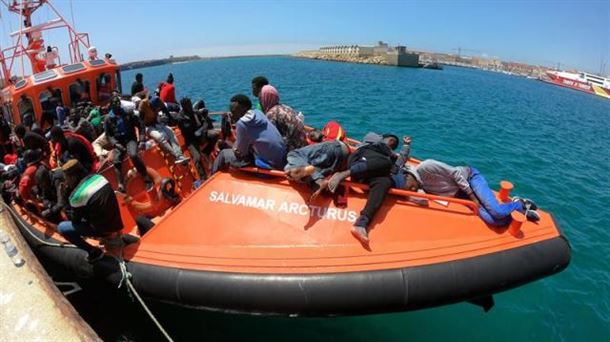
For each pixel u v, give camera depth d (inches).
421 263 144.7
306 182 163.6
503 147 565.9
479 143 579.5
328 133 210.1
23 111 308.5
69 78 319.9
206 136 256.5
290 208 163.2
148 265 157.8
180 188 235.3
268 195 167.6
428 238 152.0
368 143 165.0
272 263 148.7
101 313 202.7
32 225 211.2
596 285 242.2
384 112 808.3
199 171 248.4
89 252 167.8
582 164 511.8
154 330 194.7
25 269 185.9
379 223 155.9
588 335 203.0
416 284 140.7
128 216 209.8
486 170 454.3
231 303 145.9
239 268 148.9
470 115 855.7
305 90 1197.1
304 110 801.6
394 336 197.8
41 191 205.5
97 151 228.7
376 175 159.5
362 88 1336.1
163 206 218.7
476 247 150.2
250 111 170.9
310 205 162.7
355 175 159.8
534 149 572.1
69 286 209.0
